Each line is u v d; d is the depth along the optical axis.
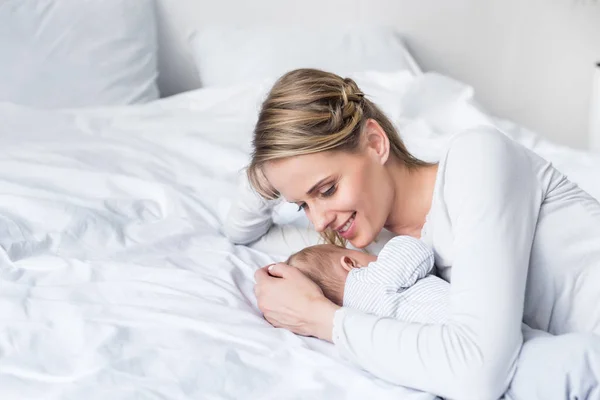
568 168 1.89
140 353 1.14
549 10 2.97
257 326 1.23
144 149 2.05
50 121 2.27
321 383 1.08
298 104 1.19
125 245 1.56
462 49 3.01
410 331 1.05
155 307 1.28
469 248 1.05
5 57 2.42
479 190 1.08
